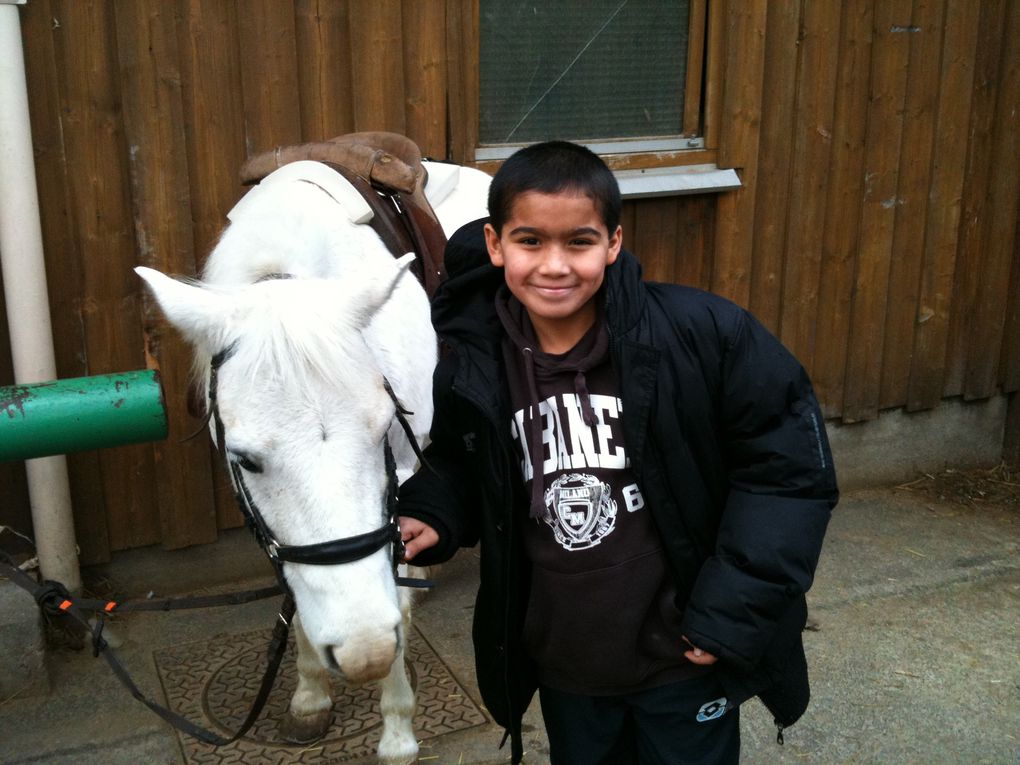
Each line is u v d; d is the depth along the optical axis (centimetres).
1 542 316
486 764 263
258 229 233
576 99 381
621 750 187
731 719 179
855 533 406
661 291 162
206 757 265
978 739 273
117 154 311
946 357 457
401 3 336
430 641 322
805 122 400
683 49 390
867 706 288
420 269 271
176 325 177
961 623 335
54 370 308
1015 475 472
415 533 177
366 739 272
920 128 421
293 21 322
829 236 418
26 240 293
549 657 174
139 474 337
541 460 160
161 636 325
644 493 160
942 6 410
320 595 167
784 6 383
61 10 294
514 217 150
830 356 431
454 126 356
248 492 176
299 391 166
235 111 322
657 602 168
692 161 393
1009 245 454
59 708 288
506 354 166
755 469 157
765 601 153
